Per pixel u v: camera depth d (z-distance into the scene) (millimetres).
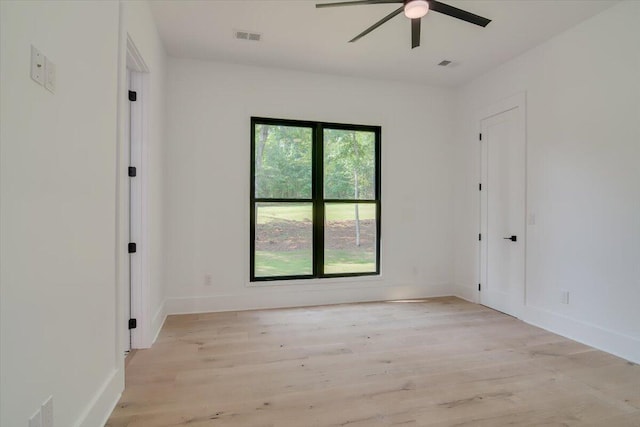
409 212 4688
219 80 4000
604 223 2932
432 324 3570
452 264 4801
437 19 3082
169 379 2355
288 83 4227
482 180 4352
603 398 2148
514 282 3854
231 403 2064
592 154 3029
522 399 2129
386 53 3783
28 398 1192
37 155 1247
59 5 1397
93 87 1737
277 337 3172
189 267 3902
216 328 3402
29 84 1194
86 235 1660
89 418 1673
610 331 2867
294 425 1852
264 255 4223
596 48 3004
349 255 4527
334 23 3180
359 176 4590
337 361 2664
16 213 1127
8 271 1086
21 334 1153
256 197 4195
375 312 3992
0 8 1043
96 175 1778
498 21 3115
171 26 3215
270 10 2969
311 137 4391
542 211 3514
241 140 4055
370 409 2010
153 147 3062
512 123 3912
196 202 3922
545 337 3209
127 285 2855
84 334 1639
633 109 2729
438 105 4785
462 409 2016
